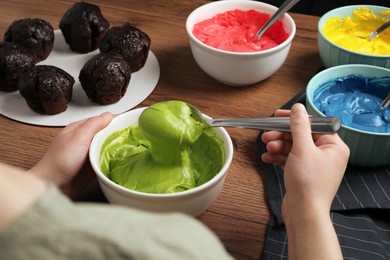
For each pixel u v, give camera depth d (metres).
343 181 0.79
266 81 1.02
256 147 0.85
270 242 0.68
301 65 1.06
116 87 0.93
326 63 1.03
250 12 1.09
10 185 0.25
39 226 0.25
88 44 1.07
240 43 1.04
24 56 0.97
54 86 0.89
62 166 0.69
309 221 0.58
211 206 0.75
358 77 0.92
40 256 0.25
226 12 1.09
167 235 0.28
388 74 0.91
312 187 0.59
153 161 0.70
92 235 0.26
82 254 0.26
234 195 0.76
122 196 0.63
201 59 0.97
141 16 1.20
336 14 1.11
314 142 0.68
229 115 0.93
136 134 0.76
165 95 0.97
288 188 0.61
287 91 0.99
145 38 1.03
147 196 0.61
